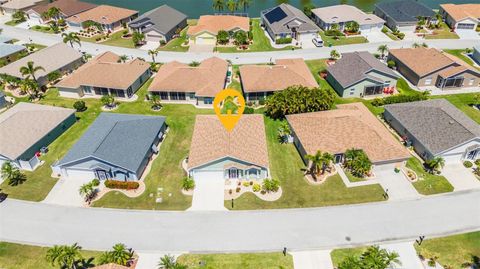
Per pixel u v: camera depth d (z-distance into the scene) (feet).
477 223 157.17
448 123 193.57
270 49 325.42
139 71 267.39
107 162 175.01
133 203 169.17
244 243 149.79
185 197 172.14
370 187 175.32
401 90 258.78
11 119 205.57
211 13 440.04
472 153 187.62
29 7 417.08
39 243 151.23
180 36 354.95
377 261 131.54
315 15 379.14
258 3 476.95
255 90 242.17
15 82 258.98
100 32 364.38
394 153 181.68
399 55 283.79
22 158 189.26
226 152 175.11
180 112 237.86
